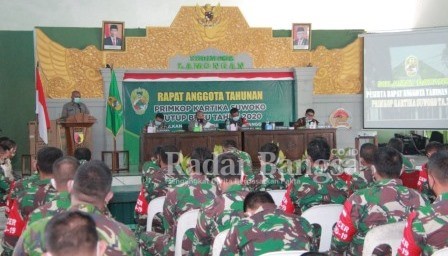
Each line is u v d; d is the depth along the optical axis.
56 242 1.51
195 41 12.05
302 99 12.41
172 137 10.03
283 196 4.10
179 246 3.29
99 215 2.14
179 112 12.12
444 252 2.19
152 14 12.10
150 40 11.85
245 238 2.50
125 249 2.10
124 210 5.91
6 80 11.37
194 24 12.02
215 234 2.97
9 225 3.20
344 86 12.77
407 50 11.75
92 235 1.54
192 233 3.28
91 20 11.74
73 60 11.53
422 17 12.99
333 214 3.31
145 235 3.76
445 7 12.37
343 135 12.72
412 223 2.41
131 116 11.84
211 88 12.26
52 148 3.40
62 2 11.59
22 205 3.19
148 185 4.58
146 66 11.85
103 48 11.63
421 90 11.63
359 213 2.88
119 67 11.70
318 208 3.30
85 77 11.59
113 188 6.13
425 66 11.57
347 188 3.73
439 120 11.48
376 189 2.93
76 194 2.32
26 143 11.45
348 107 12.77
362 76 12.75
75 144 9.53
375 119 12.21
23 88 11.43
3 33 11.32
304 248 2.50
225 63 12.21
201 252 3.07
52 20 11.55
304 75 12.35
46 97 11.37
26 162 10.14
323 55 12.69
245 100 12.41
